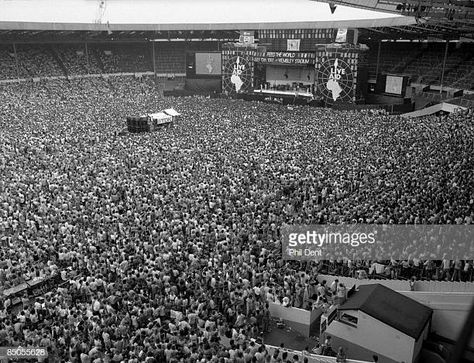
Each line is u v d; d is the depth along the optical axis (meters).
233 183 32.31
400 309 17.41
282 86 75.69
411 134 43.38
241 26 77.06
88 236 25.19
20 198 30.42
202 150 42.31
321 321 18.83
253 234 24.44
